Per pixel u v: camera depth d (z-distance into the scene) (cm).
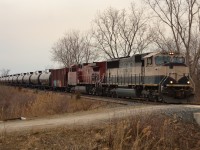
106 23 6394
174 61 2712
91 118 1733
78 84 4625
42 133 1349
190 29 4075
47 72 6366
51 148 1190
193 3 4072
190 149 1486
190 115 1822
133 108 2048
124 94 3288
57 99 3262
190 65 4122
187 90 2655
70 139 1303
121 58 3456
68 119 1761
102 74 3916
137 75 3033
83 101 3167
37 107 2952
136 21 6166
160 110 1836
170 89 2622
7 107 3447
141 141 1400
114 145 1281
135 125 1454
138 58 3025
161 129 1482
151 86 2800
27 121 1791
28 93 4800
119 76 3441
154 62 2738
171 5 4172
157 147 1362
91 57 8300
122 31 6275
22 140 1244
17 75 8475
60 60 9419
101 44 6469
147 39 5928
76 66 4797
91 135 1366
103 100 3064
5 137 1272
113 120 1576
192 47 4497
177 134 1565
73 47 8956
